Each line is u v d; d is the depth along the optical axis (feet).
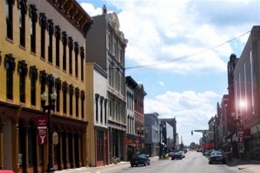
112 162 219.82
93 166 181.16
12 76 106.52
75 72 162.20
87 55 212.23
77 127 161.38
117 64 240.12
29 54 117.60
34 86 121.08
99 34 210.38
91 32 211.20
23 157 113.09
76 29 163.84
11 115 104.73
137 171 145.69
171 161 269.44
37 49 124.06
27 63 115.85
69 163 152.46
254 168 147.74
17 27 110.01
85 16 168.55
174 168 165.27
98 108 191.83
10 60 104.94
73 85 157.89
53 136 106.52
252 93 224.12
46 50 131.23
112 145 223.10
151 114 414.62
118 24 240.32
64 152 146.92
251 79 225.35
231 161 229.45
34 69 120.47
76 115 161.89
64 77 147.43
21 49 112.16
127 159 261.24
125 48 262.47
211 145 602.85
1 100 99.35
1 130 99.09
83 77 173.27
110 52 219.41
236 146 316.40
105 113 205.77
